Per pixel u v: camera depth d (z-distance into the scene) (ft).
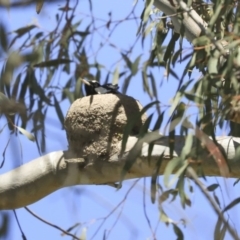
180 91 29.48
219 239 26.25
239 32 31.12
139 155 30.71
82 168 33.71
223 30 32.22
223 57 31.01
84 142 34.58
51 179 33.71
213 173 30.55
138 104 36.91
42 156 34.09
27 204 34.04
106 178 33.55
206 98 29.71
